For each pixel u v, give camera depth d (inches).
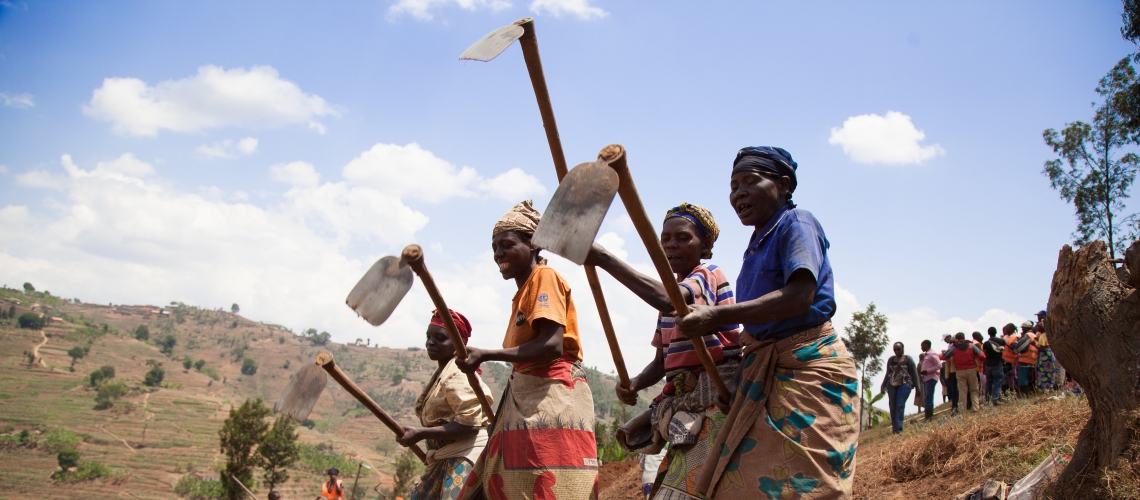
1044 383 494.0
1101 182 784.3
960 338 552.4
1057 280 145.0
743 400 107.5
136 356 7534.5
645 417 139.7
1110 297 133.7
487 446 147.6
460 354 132.4
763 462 102.6
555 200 91.4
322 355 160.2
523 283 150.9
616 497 365.1
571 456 137.6
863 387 749.3
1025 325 537.6
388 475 4566.9
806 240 104.3
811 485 99.6
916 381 508.7
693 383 125.8
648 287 122.0
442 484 179.3
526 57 102.7
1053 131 816.9
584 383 146.2
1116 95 769.6
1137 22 574.9
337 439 5708.7
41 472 4111.7
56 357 6761.8
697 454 115.5
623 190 90.0
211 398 6476.4
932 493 239.6
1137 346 129.6
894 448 311.1
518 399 142.1
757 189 115.4
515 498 137.0
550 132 105.8
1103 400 136.1
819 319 105.8
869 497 260.4
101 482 4047.7
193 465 4522.6
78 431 4940.9
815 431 101.2
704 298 129.0
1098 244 138.5
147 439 4960.6
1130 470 126.9
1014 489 177.0
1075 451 146.6
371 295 126.5
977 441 258.2
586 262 120.3
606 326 130.9
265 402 7180.1
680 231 140.2
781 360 105.8
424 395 188.2
